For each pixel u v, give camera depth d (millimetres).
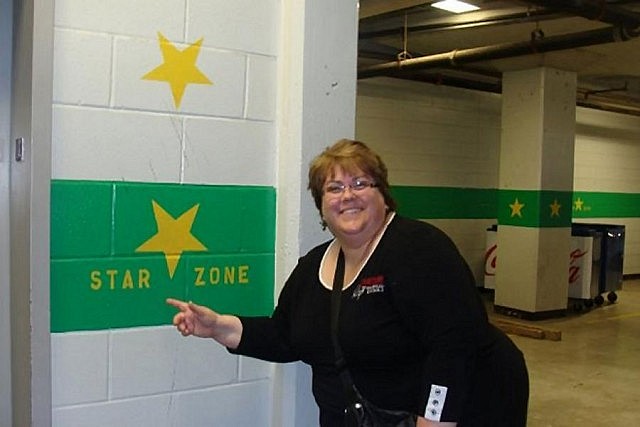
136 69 1771
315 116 1985
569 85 7539
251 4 1950
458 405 1449
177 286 1864
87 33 1701
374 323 1523
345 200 1558
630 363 5723
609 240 8398
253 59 1964
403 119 8320
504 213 7641
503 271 7652
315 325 1626
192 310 1710
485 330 1566
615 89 8883
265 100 1995
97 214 1733
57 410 1703
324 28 1994
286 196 1988
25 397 1686
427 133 8555
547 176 7355
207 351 1932
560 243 7523
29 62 1638
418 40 6676
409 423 1552
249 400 2020
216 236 1924
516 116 7535
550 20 5637
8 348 1825
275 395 2037
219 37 1899
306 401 2014
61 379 1705
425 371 1470
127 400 1804
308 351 1647
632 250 11180
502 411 1650
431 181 8633
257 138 1985
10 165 1793
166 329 1856
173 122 1835
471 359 1491
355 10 2059
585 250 8078
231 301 1962
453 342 1463
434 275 1490
